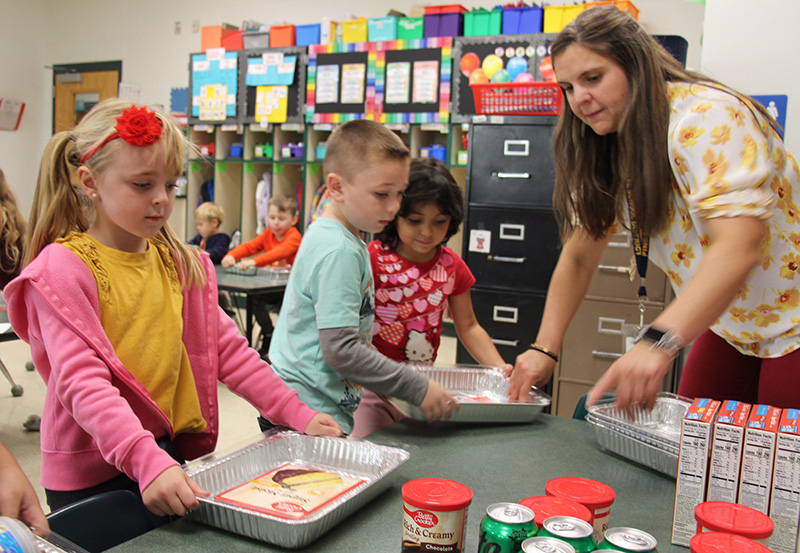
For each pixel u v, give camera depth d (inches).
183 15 290.4
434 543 28.1
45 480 43.6
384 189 53.7
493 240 132.6
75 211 44.3
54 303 39.6
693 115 43.3
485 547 26.8
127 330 44.4
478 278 134.3
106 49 312.5
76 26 319.6
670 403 51.2
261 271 161.0
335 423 47.3
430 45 203.9
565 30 47.4
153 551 30.5
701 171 42.5
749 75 89.4
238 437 117.0
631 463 45.8
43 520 33.2
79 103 323.3
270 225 189.5
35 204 44.3
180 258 49.6
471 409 52.0
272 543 31.4
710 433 33.8
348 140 54.1
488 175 131.7
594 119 48.4
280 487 36.5
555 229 128.0
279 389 49.2
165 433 45.6
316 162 231.6
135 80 305.9
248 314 147.9
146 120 40.8
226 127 247.0
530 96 129.5
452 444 48.1
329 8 253.9
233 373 50.4
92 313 41.3
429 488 29.6
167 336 46.9
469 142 132.5
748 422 33.9
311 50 224.8
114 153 40.4
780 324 51.2
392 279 70.7
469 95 198.8
